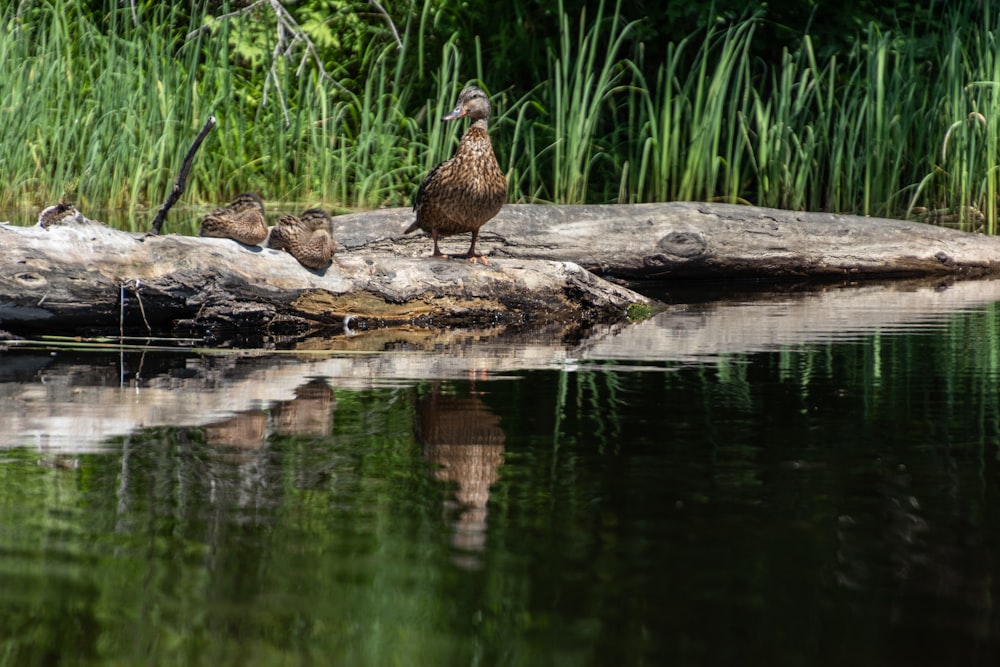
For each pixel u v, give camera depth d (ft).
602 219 49.37
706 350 32.42
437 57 73.72
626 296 41.01
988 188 57.93
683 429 22.68
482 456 20.54
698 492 18.39
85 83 66.03
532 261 40.60
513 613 13.78
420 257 39.78
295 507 17.60
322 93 62.59
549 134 69.41
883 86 61.16
